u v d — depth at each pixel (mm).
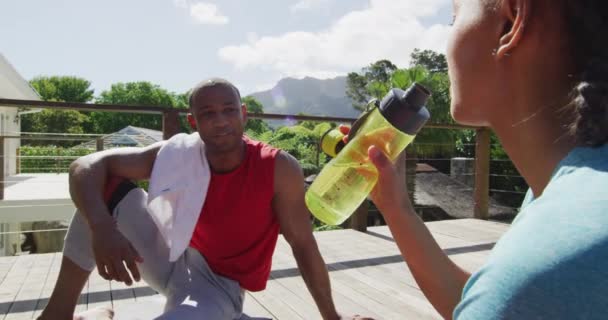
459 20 542
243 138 1438
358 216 4051
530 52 456
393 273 2674
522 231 385
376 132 817
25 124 30375
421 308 2072
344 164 859
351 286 2412
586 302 318
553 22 437
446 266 845
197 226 1390
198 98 1272
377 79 39156
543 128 460
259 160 1331
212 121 1250
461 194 12117
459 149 14039
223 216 1345
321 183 897
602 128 397
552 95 451
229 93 1281
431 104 12898
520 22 451
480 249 3430
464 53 524
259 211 1352
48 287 2365
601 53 410
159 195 1263
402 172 923
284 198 1374
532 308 337
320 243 3514
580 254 333
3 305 2096
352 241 3594
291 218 1395
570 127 429
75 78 44500
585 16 416
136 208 1379
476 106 524
